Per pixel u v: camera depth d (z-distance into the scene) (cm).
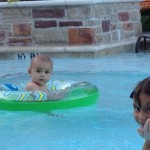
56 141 212
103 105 280
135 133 222
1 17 521
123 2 558
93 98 281
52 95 267
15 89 292
